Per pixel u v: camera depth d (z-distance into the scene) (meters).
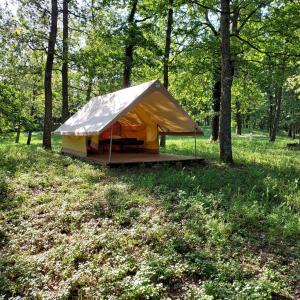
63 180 9.82
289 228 6.16
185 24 18.30
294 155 16.98
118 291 4.32
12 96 17.42
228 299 4.02
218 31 22.02
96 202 7.61
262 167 12.48
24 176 10.11
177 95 25.23
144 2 19.45
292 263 5.06
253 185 9.48
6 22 16.64
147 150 17.28
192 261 5.09
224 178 10.30
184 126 14.87
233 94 25.89
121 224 6.57
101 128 12.05
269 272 4.66
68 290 4.32
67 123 16.97
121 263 4.99
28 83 23.97
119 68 20.86
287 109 41.62
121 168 12.21
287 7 14.13
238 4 13.90
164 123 15.72
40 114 29.36
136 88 13.48
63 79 20.52
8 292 4.38
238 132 45.06
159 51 18.77
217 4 16.23
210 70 19.81
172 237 5.79
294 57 15.62
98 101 16.02
